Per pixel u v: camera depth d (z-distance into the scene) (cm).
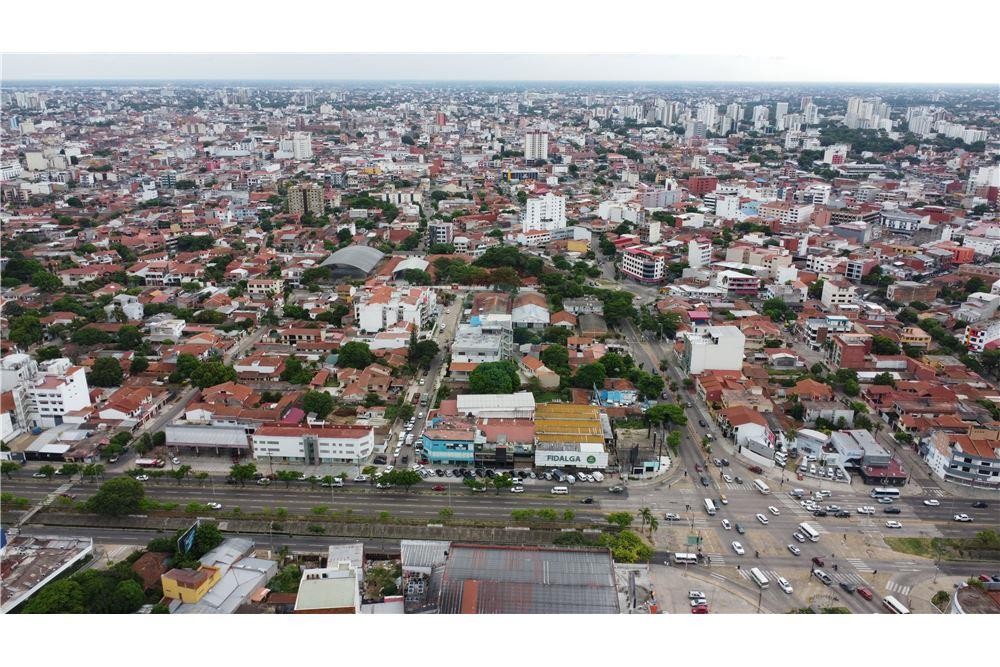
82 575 17850
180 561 19062
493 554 18088
